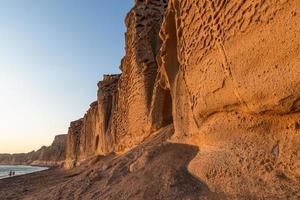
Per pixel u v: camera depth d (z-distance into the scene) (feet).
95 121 117.39
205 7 20.21
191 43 23.09
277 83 13.25
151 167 23.18
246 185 13.71
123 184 22.77
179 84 28.17
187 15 23.94
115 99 87.61
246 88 15.44
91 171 33.76
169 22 31.04
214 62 18.94
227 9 17.11
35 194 34.86
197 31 21.79
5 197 40.68
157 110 39.88
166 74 31.63
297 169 12.17
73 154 166.09
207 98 20.20
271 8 13.24
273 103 13.75
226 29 17.29
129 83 52.70
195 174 18.57
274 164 13.30
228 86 17.29
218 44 18.28
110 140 82.79
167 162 22.62
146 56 46.47
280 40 12.85
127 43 56.13
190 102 23.75
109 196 21.24
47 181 66.80
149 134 41.39
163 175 20.49
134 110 48.44
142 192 19.16
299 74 12.05
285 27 12.51
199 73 21.49
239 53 15.93
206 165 17.61
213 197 14.78
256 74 14.64
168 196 17.20
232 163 15.62
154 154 25.75
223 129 18.44
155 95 39.93
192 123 23.99
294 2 11.96
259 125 15.44
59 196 26.91
